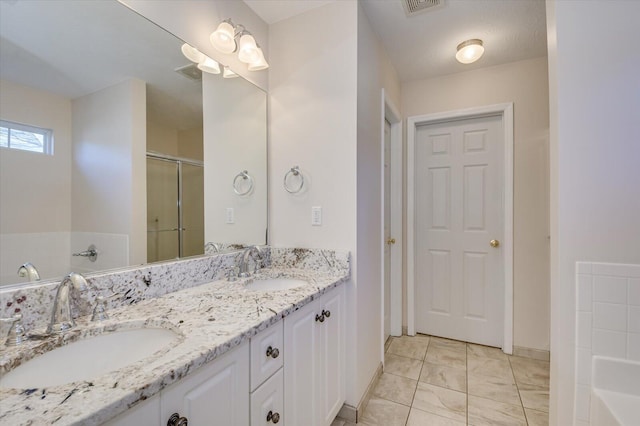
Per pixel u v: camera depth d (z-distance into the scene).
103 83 1.07
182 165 1.38
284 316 1.02
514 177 2.27
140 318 0.92
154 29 1.23
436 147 2.59
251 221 1.73
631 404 1.06
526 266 2.25
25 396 0.53
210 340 0.77
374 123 1.88
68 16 0.97
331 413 1.41
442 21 1.79
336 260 1.61
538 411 1.63
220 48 1.43
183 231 1.38
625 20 1.11
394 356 2.26
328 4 1.67
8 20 0.84
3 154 0.83
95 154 1.05
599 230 1.15
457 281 2.52
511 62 2.27
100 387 0.56
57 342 0.77
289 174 1.78
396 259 2.60
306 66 1.73
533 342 2.23
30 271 0.87
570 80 1.18
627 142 1.11
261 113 1.80
